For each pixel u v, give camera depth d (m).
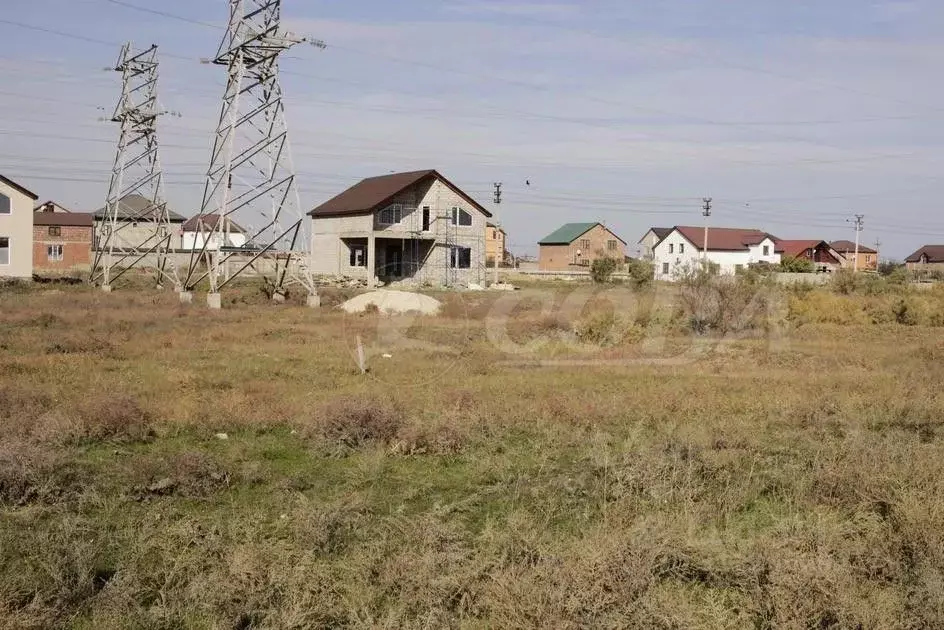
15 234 45.91
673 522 6.97
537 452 9.85
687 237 78.44
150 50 42.91
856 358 18.73
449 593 5.80
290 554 6.24
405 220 54.22
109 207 47.31
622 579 5.79
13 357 15.97
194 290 39.69
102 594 5.71
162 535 6.70
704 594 6.06
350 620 5.44
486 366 16.58
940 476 7.68
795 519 7.04
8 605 5.37
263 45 31.27
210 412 10.96
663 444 9.52
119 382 13.31
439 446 9.77
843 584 5.77
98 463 8.85
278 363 16.58
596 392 13.50
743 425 10.95
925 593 5.67
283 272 35.97
